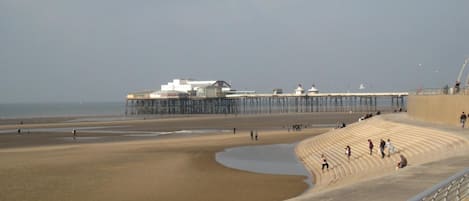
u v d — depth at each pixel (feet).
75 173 140.46
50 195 109.60
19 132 329.31
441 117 170.40
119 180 128.47
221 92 640.17
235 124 396.16
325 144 187.32
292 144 222.69
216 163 160.76
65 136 297.53
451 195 46.78
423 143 129.08
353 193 63.77
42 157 181.37
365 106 623.77
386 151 135.03
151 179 129.70
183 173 139.44
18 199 105.40
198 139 255.91
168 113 653.71
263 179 128.47
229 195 108.68
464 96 153.48
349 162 139.85
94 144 238.68
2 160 172.65
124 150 204.54
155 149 207.21
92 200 104.58
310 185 120.37
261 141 237.86
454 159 88.74
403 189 64.85
